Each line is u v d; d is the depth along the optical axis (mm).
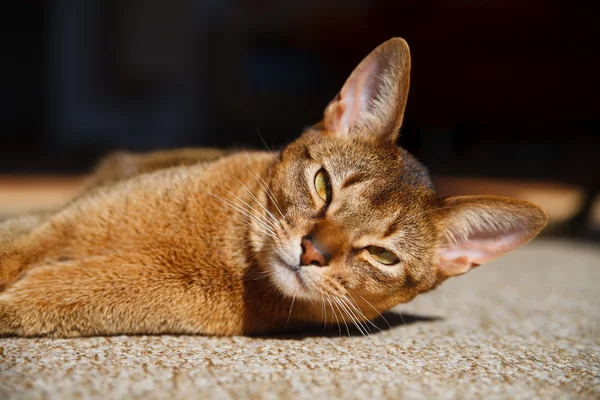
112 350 377
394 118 486
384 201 461
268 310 451
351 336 448
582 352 418
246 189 473
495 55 1022
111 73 1685
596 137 1200
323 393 328
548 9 915
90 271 417
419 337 445
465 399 332
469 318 505
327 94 1701
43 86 1963
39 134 1978
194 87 1716
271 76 1725
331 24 1236
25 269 440
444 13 1003
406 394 333
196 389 323
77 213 452
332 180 463
